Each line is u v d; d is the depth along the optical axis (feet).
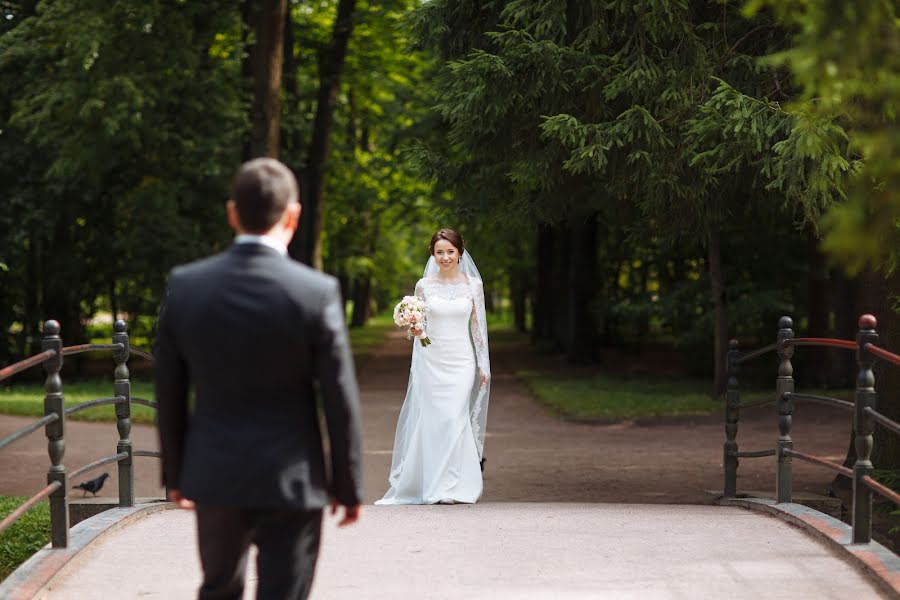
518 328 172.45
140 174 77.92
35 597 15.70
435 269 29.09
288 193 11.24
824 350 68.90
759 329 82.53
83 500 24.95
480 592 15.87
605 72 32.60
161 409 11.10
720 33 33.73
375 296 250.16
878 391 31.19
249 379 10.64
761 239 69.31
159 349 11.00
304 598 11.46
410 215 102.01
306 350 10.68
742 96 29.35
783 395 23.58
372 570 17.31
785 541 19.45
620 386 71.15
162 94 64.85
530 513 22.93
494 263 119.03
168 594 16.02
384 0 79.77
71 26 59.47
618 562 17.78
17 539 25.29
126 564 17.88
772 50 32.37
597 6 32.94
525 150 35.91
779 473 23.47
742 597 15.55
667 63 32.40
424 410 28.22
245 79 68.59
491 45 37.55
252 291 10.64
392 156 82.07
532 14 34.71
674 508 24.21
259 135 67.67
